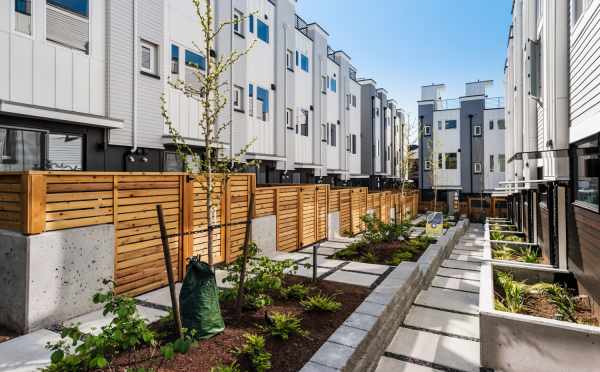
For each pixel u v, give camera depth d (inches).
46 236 167.0
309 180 766.5
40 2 267.4
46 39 271.9
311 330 161.8
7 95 249.9
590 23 234.8
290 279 245.3
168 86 374.3
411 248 375.2
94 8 303.6
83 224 187.0
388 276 260.1
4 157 254.2
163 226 133.2
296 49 704.4
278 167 618.2
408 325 230.1
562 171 292.7
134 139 335.3
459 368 176.2
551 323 163.8
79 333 111.7
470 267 403.2
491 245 418.0
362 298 213.6
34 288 162.4
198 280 147.8
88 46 300.0
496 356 173.6
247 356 132.4
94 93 304.7
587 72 241.4
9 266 165.5
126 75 328.5
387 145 1261.1
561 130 295.1
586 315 211.3
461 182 1119.0
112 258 199.0
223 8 455.2
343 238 502.6
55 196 173.9
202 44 420.8
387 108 1249.4
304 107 733.9
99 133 312.2
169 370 119.9
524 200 535.8
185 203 251.8
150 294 219.1
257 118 555.2
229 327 158.1
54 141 283.3
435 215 512.1
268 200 359.3
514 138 660.7
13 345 149.5
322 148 811.4
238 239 310.5
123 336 114.0
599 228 204.1
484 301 191.3
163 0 366.3
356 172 1045.2
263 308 183.9
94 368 116.6
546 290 245.8
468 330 222.7
